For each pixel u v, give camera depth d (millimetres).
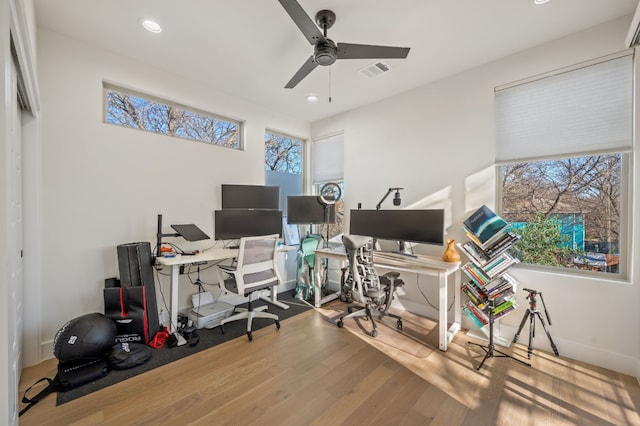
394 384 1860
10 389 1246
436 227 2660
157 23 2076
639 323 1915
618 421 1527
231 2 1851
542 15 1957
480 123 2660
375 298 2572
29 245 2041
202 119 3230
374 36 2201
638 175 1895
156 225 2787
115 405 1654
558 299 2225
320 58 1847
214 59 2586
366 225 3303
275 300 3445
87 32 2193
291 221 3711
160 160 2822
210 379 1914
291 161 4352
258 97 3439
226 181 3355
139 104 2750
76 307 2309
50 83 2176
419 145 3115
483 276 2318
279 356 2221
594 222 2182
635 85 1884
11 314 1254
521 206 2535
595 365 2061
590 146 2111
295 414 1587
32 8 1712
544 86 2322
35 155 2047
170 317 2566
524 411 1606
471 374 1971
